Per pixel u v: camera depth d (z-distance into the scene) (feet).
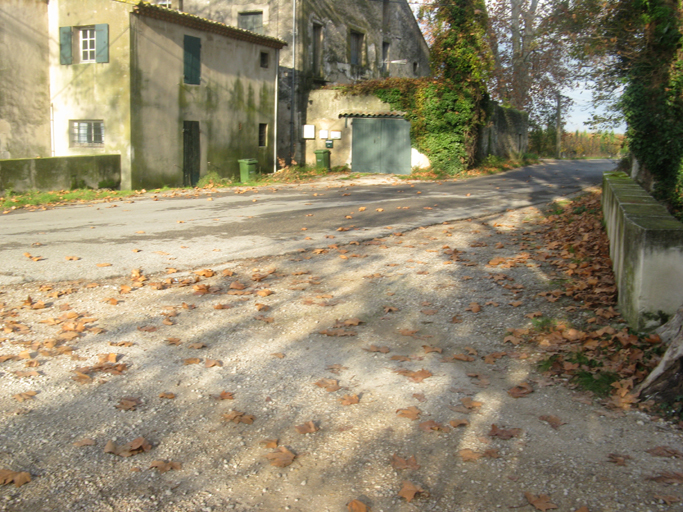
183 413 12.75
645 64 37.27
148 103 56.49
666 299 15.48
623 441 11.59
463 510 9.54
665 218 17.11
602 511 9.46
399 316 18.70
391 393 13.76
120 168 55.72
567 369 14.52
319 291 21.16
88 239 29.68
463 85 71.31
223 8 80.33
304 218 36.65
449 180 65.92
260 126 73.67
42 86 58.65
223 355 15.87
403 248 27.71
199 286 21.27
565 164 103.09
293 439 11.74
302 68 79.20
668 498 9.70
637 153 38.86
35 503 9.56
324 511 9.52
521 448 11.38
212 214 38.68
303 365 15.30
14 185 46.78
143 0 54.65
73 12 56.59
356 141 77.71
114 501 9.67
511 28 101.86
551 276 22.39
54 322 17.84
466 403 13.14
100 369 14.80
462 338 16.98
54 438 11.59
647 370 14.07
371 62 95.35
